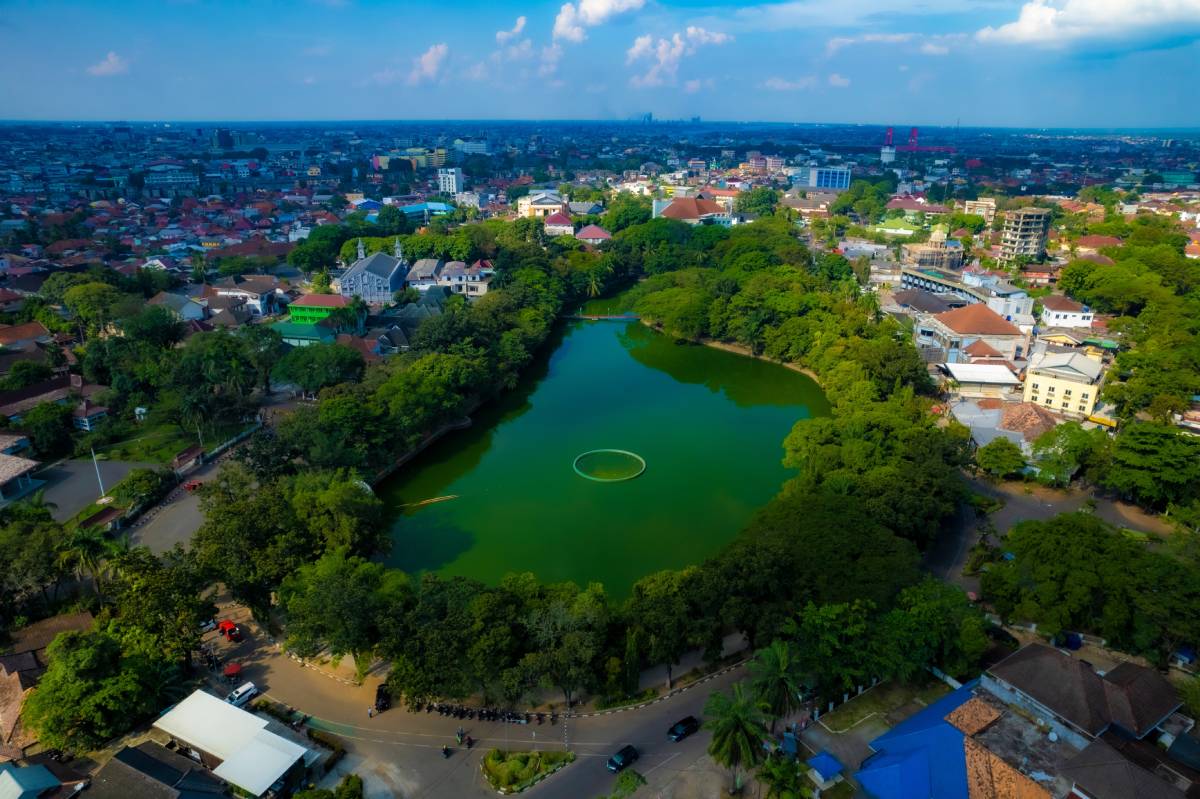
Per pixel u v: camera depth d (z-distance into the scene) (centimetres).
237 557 11856
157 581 10906
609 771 9362
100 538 12438
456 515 16550
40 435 18112
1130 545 11906
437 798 9038
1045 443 17025
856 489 14338
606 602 11312
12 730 9800
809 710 10275
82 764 9425
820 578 11319
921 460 15362
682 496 17375
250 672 11181
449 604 10544
